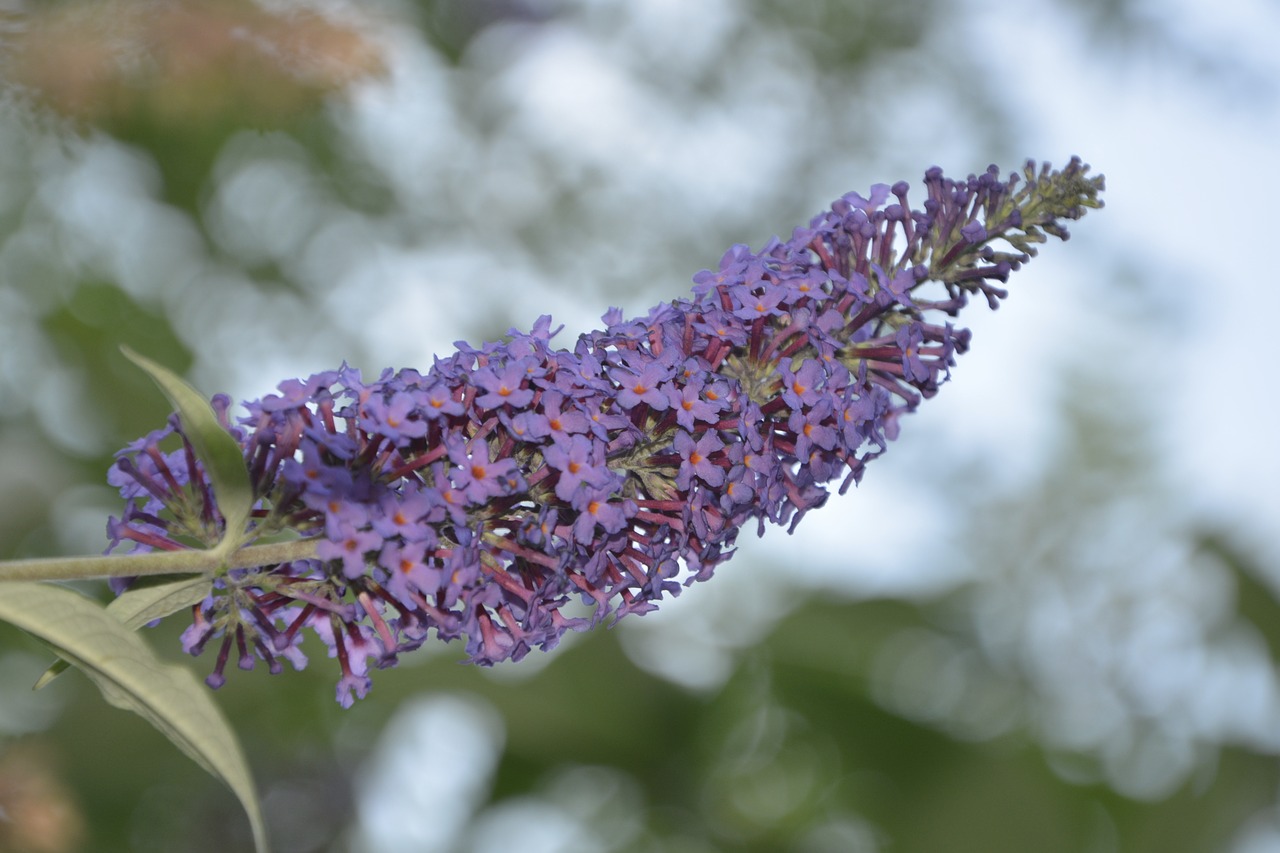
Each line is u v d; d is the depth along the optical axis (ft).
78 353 4.01
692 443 2.18
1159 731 3.86
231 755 2.10
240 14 2.51
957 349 2.27
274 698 3.50
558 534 2.17
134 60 2.49
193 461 2.17
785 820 3.35
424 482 2.17
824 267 2.27
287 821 3.67
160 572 2.13
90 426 3.92
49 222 4.12
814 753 3.42
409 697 3.11
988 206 2.27
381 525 2.11
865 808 3.37
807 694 3.41
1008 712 3.81
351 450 2.13
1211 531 4.08
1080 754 3.79
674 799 3.39
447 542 2.18
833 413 2.20
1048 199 2.25
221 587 2.18
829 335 2.24
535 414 2.15
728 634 4.12
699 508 2.19
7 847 2.36
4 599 2.07
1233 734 3.73
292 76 2.55
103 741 3.42
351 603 2.16
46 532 3.67
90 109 2.49
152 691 2.10
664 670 3.58
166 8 2.48
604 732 3.28
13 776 2.38
